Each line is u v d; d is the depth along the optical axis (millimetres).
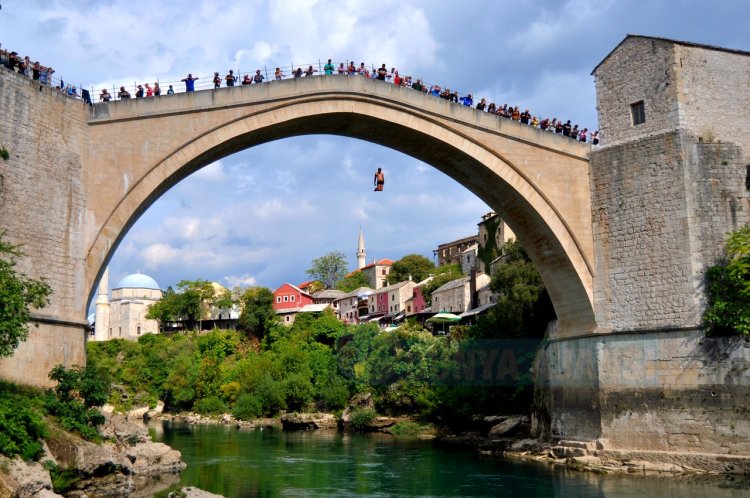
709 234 32656
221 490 29594
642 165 34500
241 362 88625
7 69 25891
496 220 80938
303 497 28219
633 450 32719
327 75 33625
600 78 36812
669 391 32125
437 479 32562
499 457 39781
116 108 29609
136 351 95062
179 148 30625
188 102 30938
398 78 36344
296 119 33219
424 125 35188
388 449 46156
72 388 25875
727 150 33281
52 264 26953
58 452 23500
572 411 36500
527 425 46219
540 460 36844
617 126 35906
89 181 28891
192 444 50500
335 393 69000
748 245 31094
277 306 122125
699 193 32938
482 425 51906
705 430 30938
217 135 31453
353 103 34125
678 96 33625
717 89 34438
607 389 34219
